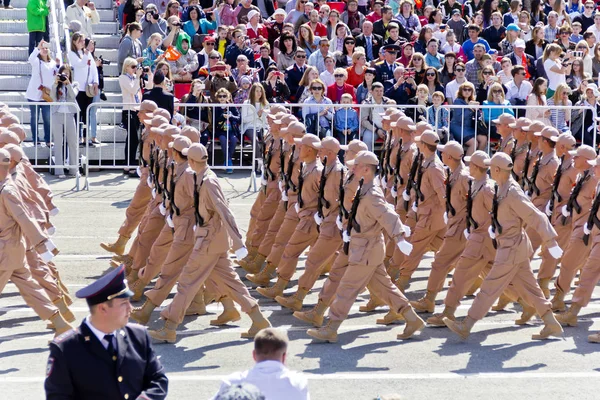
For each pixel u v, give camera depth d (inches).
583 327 901.2
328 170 905.5
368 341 850.8
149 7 1659.7
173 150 857.5
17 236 808.9
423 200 970.7
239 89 1547.7
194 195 825.5
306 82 1523.1
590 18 1875.0
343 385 738.2
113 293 470.0
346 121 1481.3
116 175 1539.1
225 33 1640.0
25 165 956.0
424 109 1485.0
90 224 1240.8
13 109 1598.2
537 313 869.2
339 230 908.6
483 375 767.1
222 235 829.8
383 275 850.8
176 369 770.2
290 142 993.5
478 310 845.8
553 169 1015.0
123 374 470.9
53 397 462.3
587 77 1662.2
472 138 1487.5
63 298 874.1
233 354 807.1
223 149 1504.7
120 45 1594.5
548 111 1512.1
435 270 925.2
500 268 841.5
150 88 1567.4
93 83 1533.0
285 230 1004.6
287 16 1715.1
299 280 927.0
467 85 1492.4
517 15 1814.7
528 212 826.2
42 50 1492.4
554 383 750.5
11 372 757.3
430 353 819.4
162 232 927.0
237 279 845.2
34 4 1637.6
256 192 1429.6
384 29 1686.8
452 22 1774.1
